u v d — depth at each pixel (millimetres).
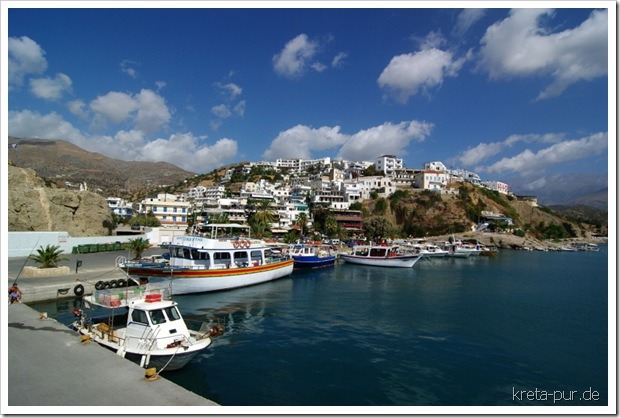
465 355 22453
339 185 158750
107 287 34000
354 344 23625
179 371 18234
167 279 33750
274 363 20031
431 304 36969
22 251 51781
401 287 47188
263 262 44531
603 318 32781
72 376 12852
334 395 16641
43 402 11016
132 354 16469
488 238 136500
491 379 19203
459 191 160000
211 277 36219
